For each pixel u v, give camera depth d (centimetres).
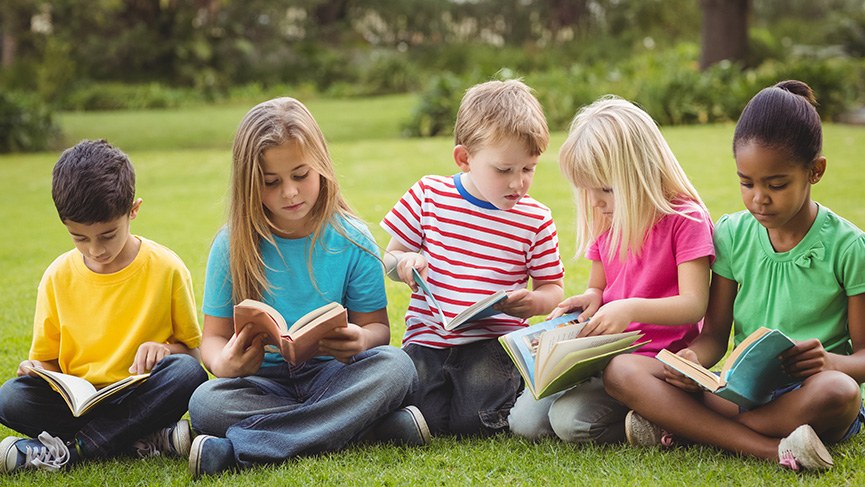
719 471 220
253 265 263
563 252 504
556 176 829
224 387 248
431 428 269
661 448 240
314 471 232
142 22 2584
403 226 288
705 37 1609
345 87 2519
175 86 2544
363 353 257
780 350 217
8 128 1448
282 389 262
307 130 252
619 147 254
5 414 251
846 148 886
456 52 2761
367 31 3375
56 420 253
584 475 223
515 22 3438
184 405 255
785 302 251
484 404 267
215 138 1514
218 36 2681
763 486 211
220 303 269
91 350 266
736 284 263
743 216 261
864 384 257
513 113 258
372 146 1194
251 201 255
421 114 1410
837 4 3247
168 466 243
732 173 768
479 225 280
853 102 1259
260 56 2697
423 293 274
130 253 269
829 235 246
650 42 2688
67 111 2183
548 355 234
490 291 279
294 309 271
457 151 276
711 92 1284
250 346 246
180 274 271
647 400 235
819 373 223
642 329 263
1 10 2303
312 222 270
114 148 255
